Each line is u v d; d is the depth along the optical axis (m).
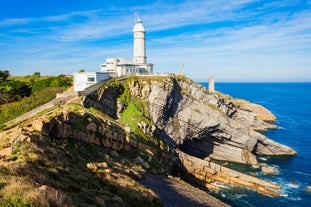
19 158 23.09
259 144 86.62
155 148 63.00
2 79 83.00
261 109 149.00
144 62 102.38
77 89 70.50
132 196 25.67
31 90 74.75
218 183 63.25
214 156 84.88
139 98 75.25
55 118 36.69
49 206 13.45
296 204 52.09
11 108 58.47
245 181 62.06
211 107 83.19
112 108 68.62
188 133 81.31
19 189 14.17
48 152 28.03
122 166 40.25
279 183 62.38
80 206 16.38
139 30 99.81
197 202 39.66
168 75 82.88
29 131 32.34
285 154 86.44
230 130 82.62
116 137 49.47
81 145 38.97
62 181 20.55
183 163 67.31
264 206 51.34
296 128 125.00
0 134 37.28
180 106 80.06
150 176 45.59
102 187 24.12
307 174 68.31
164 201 33.88
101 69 94.44
